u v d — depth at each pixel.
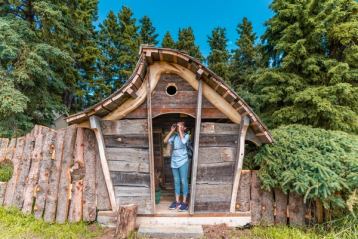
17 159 4.54
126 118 4.14
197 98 3.99
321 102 6.32
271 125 7.64
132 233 3.72
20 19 8.00
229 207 4.12
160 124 6.56
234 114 4.10
